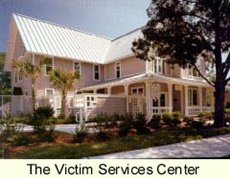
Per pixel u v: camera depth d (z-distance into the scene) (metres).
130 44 29.33
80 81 29.17
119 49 30.80
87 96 22.45
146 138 12.91
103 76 31.41
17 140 11.45
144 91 25.72
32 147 10.97
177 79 24.23
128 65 28.00
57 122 20.69
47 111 20.84
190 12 17.61
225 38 17.19
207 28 17.56
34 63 25.89
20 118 20.97
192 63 18.02
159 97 24.39
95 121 20.64
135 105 25.25
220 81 18.00
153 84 23.72
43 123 14.30
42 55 26.31
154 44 18.30
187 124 19.16
